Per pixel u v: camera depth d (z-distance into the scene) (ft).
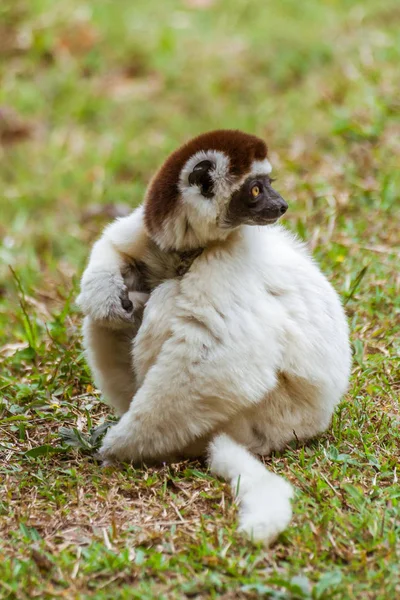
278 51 111.55
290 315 43.45
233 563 33.96
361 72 96.48
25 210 89.66
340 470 41.39
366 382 50.24
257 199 42.60
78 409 49.62
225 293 41.45
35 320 60.85
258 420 43.34
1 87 110.63
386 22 113.09
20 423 47.19
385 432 45.11
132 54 115.65
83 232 82.99
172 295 42.22
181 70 112.06
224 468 40.29
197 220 42.14
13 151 102.12
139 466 42.91
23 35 117.39
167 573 34.17
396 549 35.12
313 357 43.42
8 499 39.93
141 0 126.00
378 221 68.44
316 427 44.91
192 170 42.16
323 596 32.17
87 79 113.19
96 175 93.86
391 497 38.78
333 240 66.08
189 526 37.24
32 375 54.24
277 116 97.81
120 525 37.68
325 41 110.42
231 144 42.52
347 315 57.62
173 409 40.96
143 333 42.57
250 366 40.86
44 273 76.59
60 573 33.86
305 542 35.50
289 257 44.93
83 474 42.34
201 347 40.65
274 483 38.32
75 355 54.65
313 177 76.74
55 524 37.91
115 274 43.45
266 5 123.34
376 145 79.66
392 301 58.44
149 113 106.01
